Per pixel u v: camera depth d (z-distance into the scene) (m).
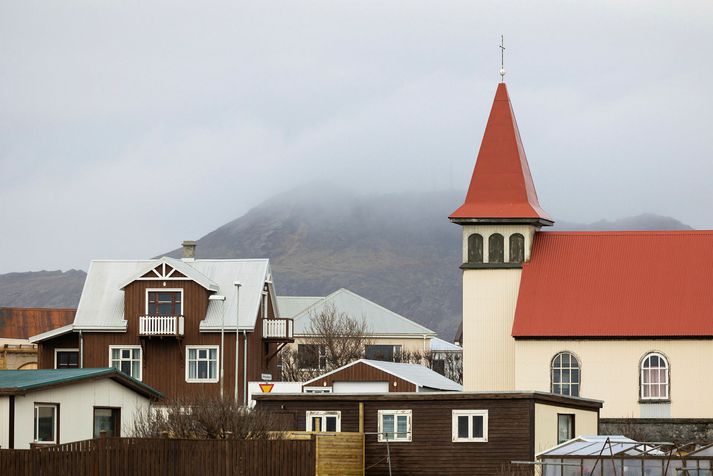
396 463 138.00
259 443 119.25
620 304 183.00
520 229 191.50
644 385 178.88
